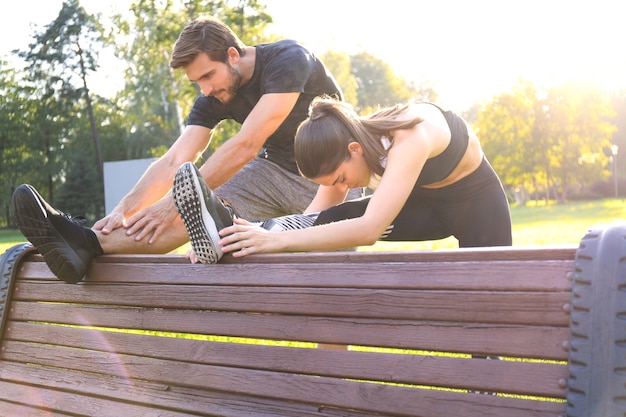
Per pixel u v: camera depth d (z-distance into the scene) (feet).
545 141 179.32
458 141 8.37
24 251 8.95
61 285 8.44
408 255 5.76
